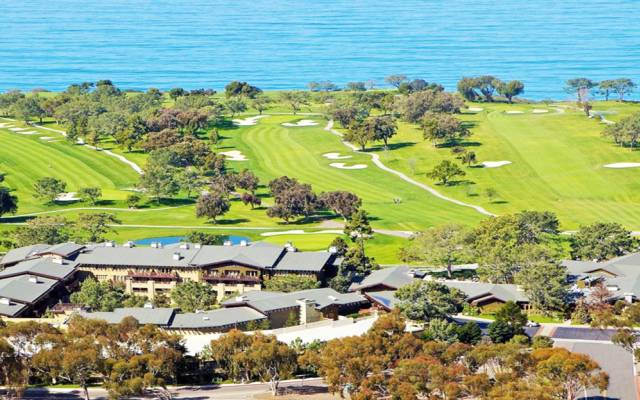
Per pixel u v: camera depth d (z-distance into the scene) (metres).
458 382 159.00
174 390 169.50
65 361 161.75
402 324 179.38
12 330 173.88
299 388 169.62
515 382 151.25
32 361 166.50
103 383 165.88
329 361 163.00
